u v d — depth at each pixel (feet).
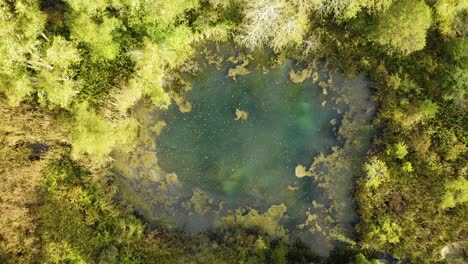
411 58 69.00
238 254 70.44
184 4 66.39
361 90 72.33
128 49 69.46
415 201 69.51
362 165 71.87
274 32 67.77
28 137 69.72
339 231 73.00
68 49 62.90
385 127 71.20
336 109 73.36
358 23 67.87
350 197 73.10
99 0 62.34
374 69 70.54
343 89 72.90
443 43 67.62
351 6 64.18
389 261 71.82
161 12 64.13
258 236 72.18
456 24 66.18
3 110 67.00
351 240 71.92
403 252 69.77
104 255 69.56
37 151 71.56
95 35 63.98
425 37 66.33
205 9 69.36
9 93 64.49
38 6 64.54
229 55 73.36
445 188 67.72
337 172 73.51
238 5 68.03
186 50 72.18
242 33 70.44
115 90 69.92
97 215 71.56
